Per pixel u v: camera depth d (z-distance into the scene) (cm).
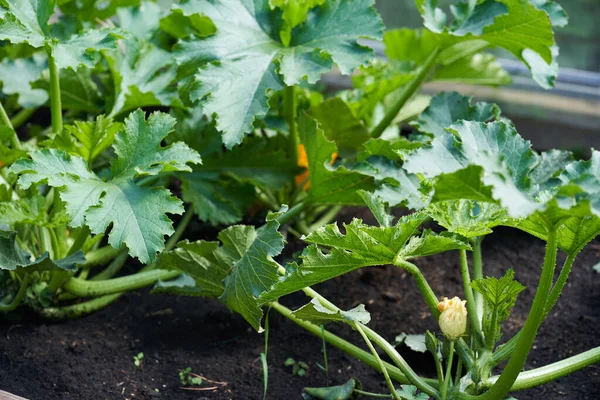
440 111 253
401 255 194
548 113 348
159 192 207
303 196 290
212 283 227
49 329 237
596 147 346
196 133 266
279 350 235
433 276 273
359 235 182
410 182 238
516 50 255
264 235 204
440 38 259
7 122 243
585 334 244
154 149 214
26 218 217
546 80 255
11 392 208
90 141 222
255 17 250
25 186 199
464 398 189
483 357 198
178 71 241
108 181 214
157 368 225
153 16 297
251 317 207
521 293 265
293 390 218
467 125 182
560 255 289
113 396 211
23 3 221
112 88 289
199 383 220
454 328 186
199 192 264
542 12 234
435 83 371
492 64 321
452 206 191
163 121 217
